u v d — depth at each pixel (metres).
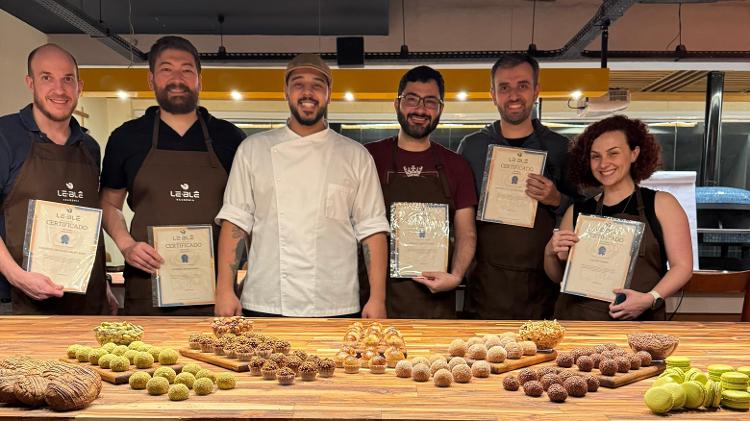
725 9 7.02
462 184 3.06
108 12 6.29
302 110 2.61
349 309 2.63
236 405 1.39
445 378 1.53
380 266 2.66
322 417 1.32
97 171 3.01
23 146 2.83
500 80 3.16
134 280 2.89
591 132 2.73
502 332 2.11
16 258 2.79
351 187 2.67
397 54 6.60
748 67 7.05
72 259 2.65
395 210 2.93
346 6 6.12
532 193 3.01
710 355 1.80
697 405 1.37
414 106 2.96
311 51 7.14
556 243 2.68
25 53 6.70
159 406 1.38
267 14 6.36
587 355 1.67
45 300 2.78
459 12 7.16
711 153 7.46
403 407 1.38
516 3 7.12
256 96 5.10
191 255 2.80
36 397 1.36
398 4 7.16
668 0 6.25
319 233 2.59
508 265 3.07
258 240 2.63
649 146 2.65
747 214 6.16
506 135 3.26
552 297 3.15
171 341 1.96
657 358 1.71
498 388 1.53
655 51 6.80
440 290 2.83
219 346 1.77
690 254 2.59
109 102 8.48
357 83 4.92
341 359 1.69
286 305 2.56
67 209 2.67
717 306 3.79
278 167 2.61
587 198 3.08
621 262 2.57
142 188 2.89
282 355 1.64
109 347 1.74
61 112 2.85
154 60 2.89
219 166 2.96
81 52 7.18
